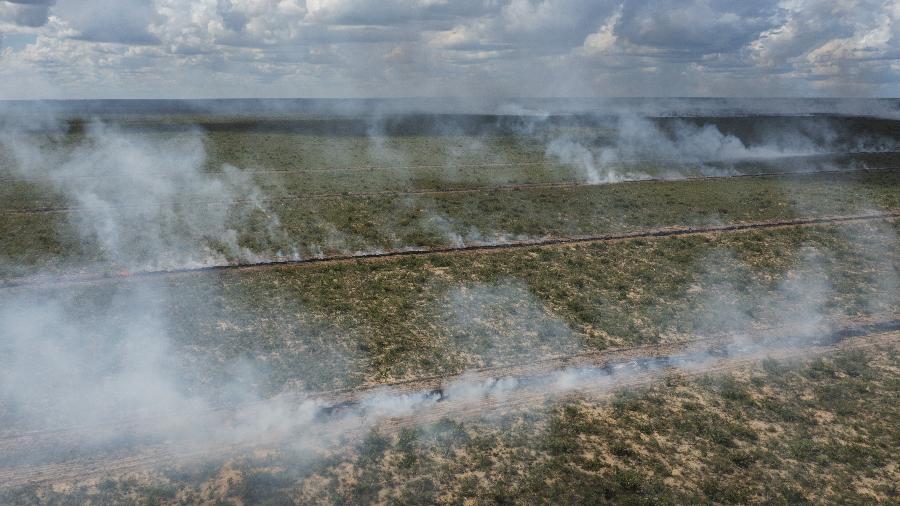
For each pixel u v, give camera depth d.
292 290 31.58
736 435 20.44
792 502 17.42
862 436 20.41
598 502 17.25
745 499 17.48
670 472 18.59
